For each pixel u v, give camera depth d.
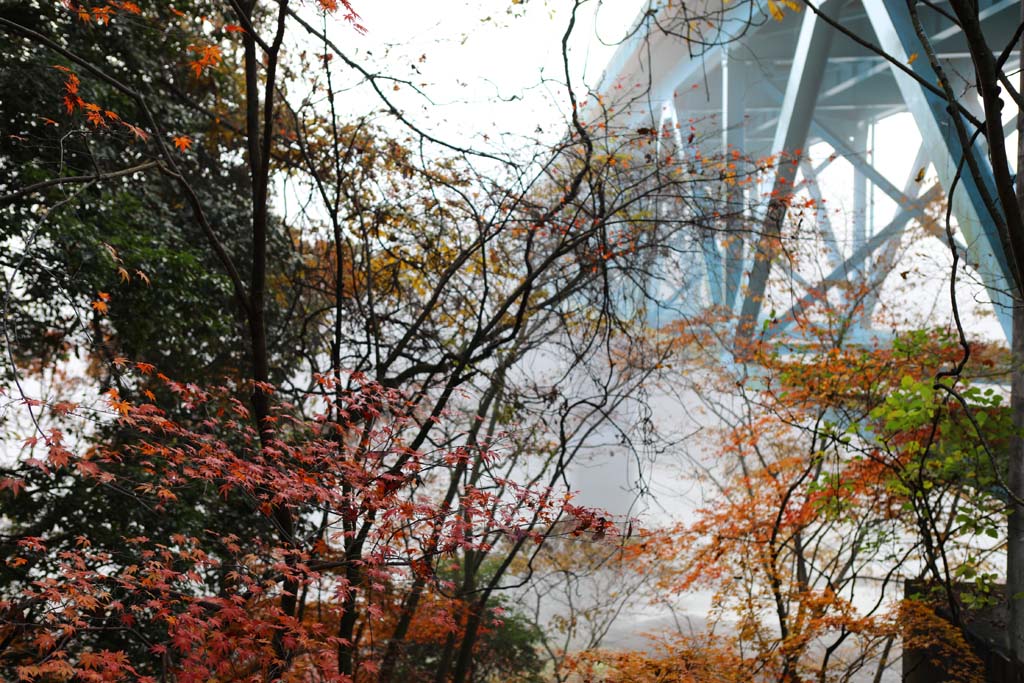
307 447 6.30
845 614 8.38
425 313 8.63
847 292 13.64
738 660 8.57
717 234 10.84
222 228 11.09
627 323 9.83
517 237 8.88
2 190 7.98
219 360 11.08
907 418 7.73
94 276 8.18
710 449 15.52
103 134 8.82
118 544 7.72
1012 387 7.84
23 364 10.34
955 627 8.41
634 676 8.12
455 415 8.96
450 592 8.09
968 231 9.21
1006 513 7.93
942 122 9.70
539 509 5.84
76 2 8.05
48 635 4.52
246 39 7.29
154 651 4.95
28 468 7.61
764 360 11.06
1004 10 12.90
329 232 10.48
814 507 9.60
